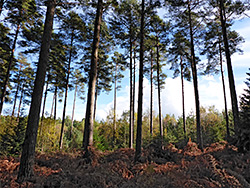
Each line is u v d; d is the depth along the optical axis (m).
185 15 16.28
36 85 7.56
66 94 21.14
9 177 6.85
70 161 9.22
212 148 12.55
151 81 26.06
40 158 9.83
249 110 10.41
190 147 12.57
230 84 13.95
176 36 17.91
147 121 31.30
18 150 13.52
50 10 8.50
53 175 7.05
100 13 11.82
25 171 6.69
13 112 26.19
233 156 8.91
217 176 6.46
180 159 10.19
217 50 20.61
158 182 6.19
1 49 17.53
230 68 14.14
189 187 5.71
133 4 17.97
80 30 17.50
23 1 15.58
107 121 29.44
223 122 28.64
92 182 6.36
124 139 26.73
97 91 27.53
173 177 6.51
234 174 6.66
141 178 6.68
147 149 11.81
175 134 25.84
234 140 11.43
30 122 7.19
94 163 8.82
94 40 11.33
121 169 8.03
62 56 21.56
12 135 13.90
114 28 18.25
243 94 10.86
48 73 24.03
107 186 6.14
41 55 7.91
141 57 11.54
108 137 28.20
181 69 26.52
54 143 20.44
